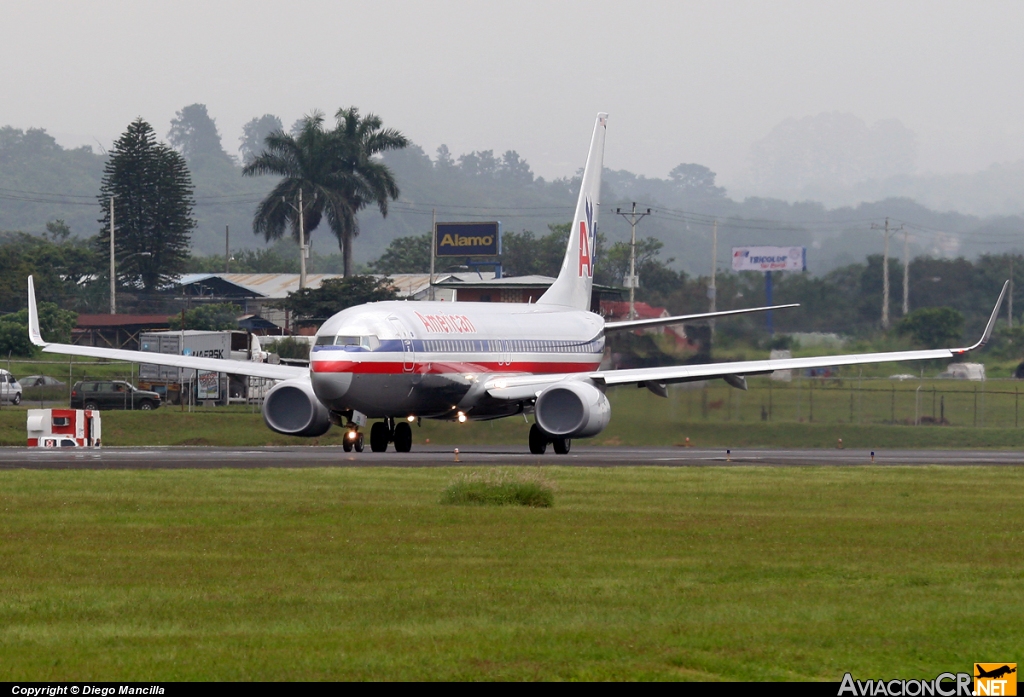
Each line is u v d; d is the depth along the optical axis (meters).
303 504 80.75
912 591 52.69
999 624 46.22
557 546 64.19
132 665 38.84
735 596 51.06
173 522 71.75
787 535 69.00
